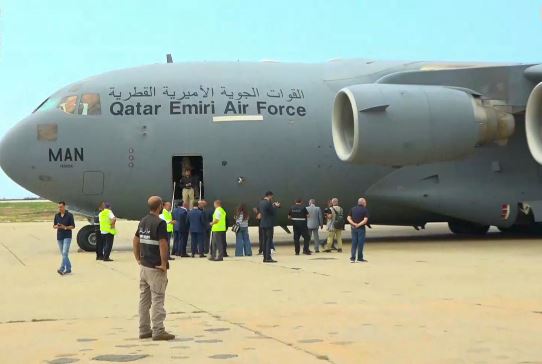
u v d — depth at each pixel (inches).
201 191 746.8
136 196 740.7
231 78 766.5
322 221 732.7
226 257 677.3
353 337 276.5
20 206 3403.1
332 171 762.2
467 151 701.9
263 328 299.7
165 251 279.4
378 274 492.4
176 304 370.0
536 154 665.0
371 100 666.2
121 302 385.4
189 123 736.3
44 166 726.5
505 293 390.9
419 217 814.5
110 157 727.7
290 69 795.4
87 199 740.0
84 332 299.6
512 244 759.1
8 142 738.8
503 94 727.1
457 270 509.4
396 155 678.5
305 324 306.8
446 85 737.0
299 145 754.2
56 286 461.1
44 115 737.0
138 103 738.8
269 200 619.8
